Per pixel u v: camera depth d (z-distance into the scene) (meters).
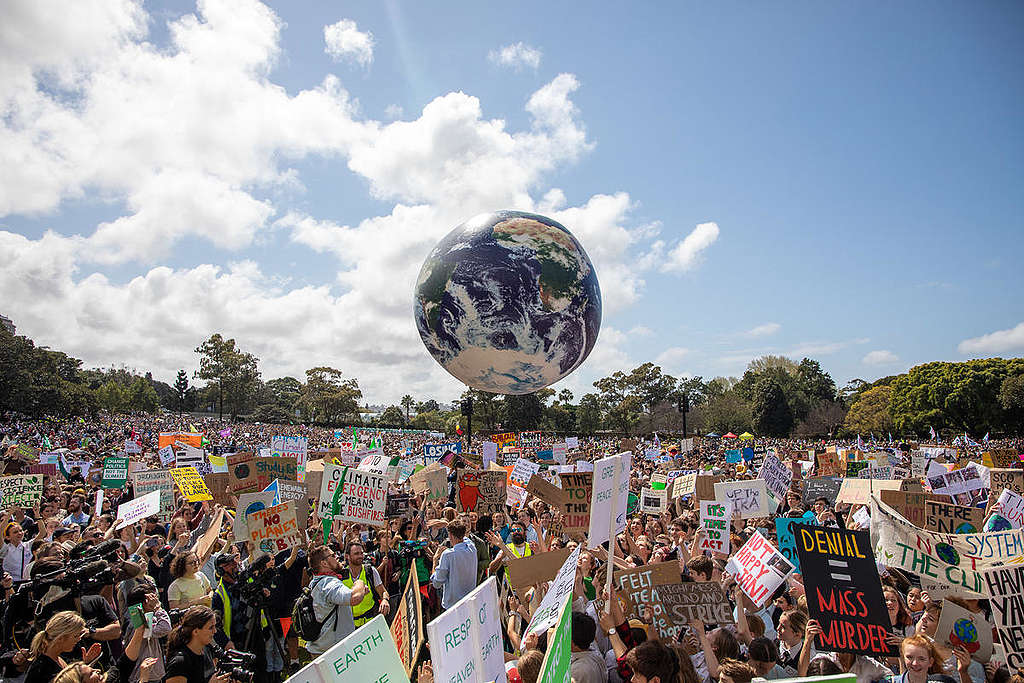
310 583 6.90
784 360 111.25
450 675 2.87
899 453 33.41
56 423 73.44
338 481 10.48
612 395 99.19
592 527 5.50
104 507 14.65
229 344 110.19
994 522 9.39
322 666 2.68
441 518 11.05
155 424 80.19
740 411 87.44
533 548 8.82
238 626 7.65
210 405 153.12
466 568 7.75
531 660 4.31
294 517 9.32
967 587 5.78
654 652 4.44
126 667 5.98
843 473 21.98
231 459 12.54
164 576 8.62
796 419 87.81
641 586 5.79
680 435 89.38
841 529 5.23
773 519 9.72
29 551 8.71
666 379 103.94
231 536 10.12
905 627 6.42
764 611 6.71
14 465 19.91
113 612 6.89
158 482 13.73
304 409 117.69
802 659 5.14
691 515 10.51
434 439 57.19
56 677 4.64
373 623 2.91
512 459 25.62
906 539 6.24
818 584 5.18
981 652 5.49
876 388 83.94
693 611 5.58
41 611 6.75
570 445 39.38
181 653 5.20
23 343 76.12
